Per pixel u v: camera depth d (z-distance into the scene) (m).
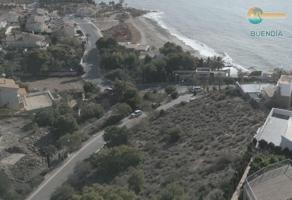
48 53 191.75
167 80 175.50
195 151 94.38
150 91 159.50
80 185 94.94
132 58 186.12
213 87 150.62
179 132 105.44
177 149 98.50
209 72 174.00
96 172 98.31
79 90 165.75
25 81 180.00
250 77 163.38
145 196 80.19
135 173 86.00
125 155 98.25
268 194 54.16
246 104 116.44
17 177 104.69
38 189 98.06
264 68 189.88
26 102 150.12
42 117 133.50
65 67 189.75
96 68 192.88
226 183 68.19
